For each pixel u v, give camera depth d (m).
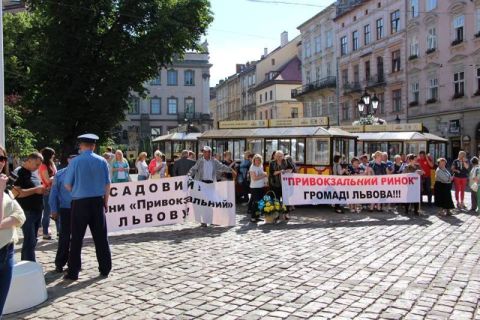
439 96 40.66
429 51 41.53
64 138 29.38
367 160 18.70
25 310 6.64
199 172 14.27
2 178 4.28
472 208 17.30
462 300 6.92
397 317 6.24
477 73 36.59
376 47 49.75
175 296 7.19
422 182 18.59
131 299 7.07
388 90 47.91
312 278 8.10
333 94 58.34
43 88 28.95
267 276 8.24
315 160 18.73
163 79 82.81
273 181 16.05
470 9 37.06
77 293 7.40
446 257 9.62
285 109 75.50
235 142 21.42
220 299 7.01
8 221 4.50
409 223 14.26
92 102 28.45
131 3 28.52
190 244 11.18
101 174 8.36
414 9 43.94
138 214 13.26
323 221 14.73
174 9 28.91
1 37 9.45
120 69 28.08
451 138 39.16
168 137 28.77
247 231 12.98
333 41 58.78
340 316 6.28
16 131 23.83
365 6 51.69
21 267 6.94
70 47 28.22
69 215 8.73
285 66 77.69
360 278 8.09
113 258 9.76
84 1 27.42
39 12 28.88
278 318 6.22
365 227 13.50
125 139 81.31
